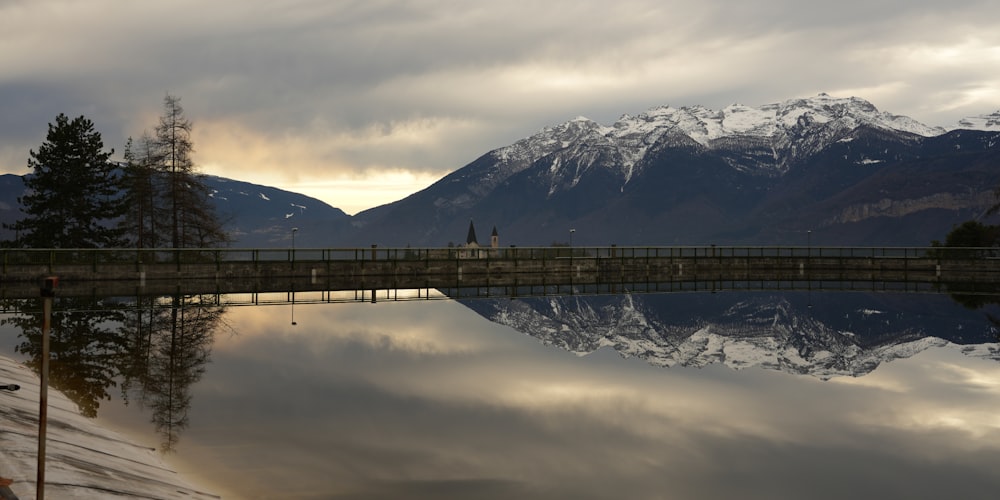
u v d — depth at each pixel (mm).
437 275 67875
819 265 79125
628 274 75562
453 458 14781
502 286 64125
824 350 32344
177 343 28141
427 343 31406
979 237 78875
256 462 13773
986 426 18672
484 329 36750
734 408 20391
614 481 13766
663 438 17000
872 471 14812
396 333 34156
